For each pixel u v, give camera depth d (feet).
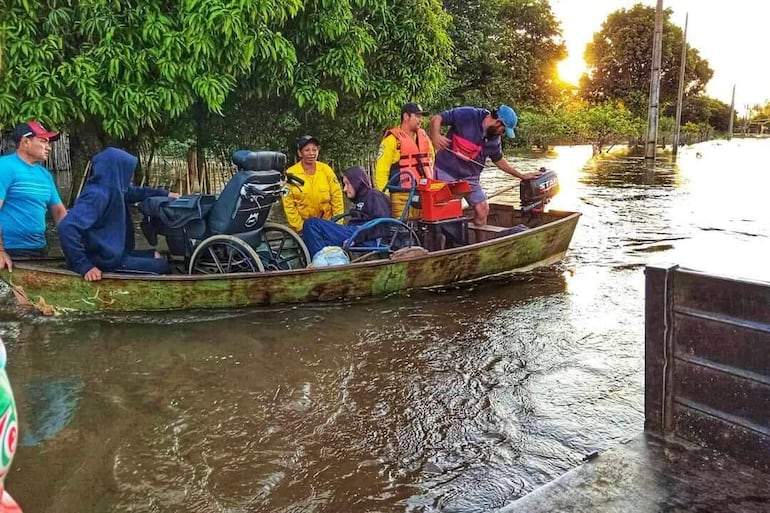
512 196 40.42
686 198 38.55
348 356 14.15
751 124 205.67
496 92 62.13
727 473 7.30
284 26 26.12
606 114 98.78
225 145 30.63
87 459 10.11
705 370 7.66
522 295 18.56
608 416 11.40
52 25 21.43
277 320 16.38
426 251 18.90
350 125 31.63
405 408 11.79
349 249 19.34
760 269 21.13
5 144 37.27
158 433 10.93
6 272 16.52
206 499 9.13
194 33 21.86
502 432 10.93
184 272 18.67
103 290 16.44
